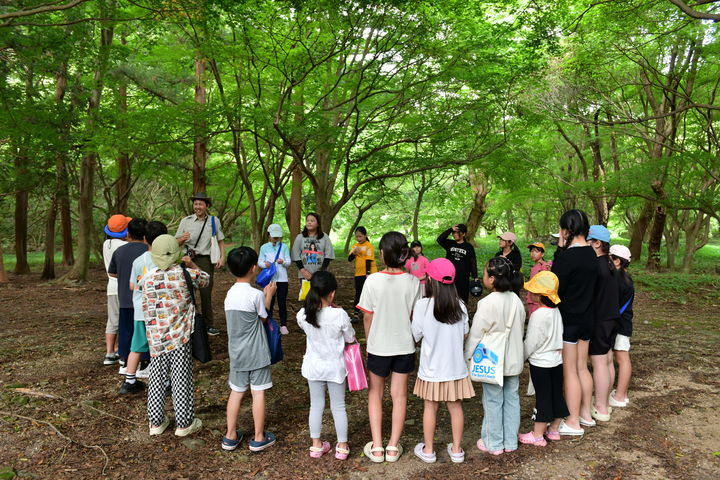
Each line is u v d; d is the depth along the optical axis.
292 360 5.19
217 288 11.06
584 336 3.35
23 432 3.37
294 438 3.42
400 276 3.11
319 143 8.63
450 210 27.89
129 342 4.29
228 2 6.48
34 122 9.43
